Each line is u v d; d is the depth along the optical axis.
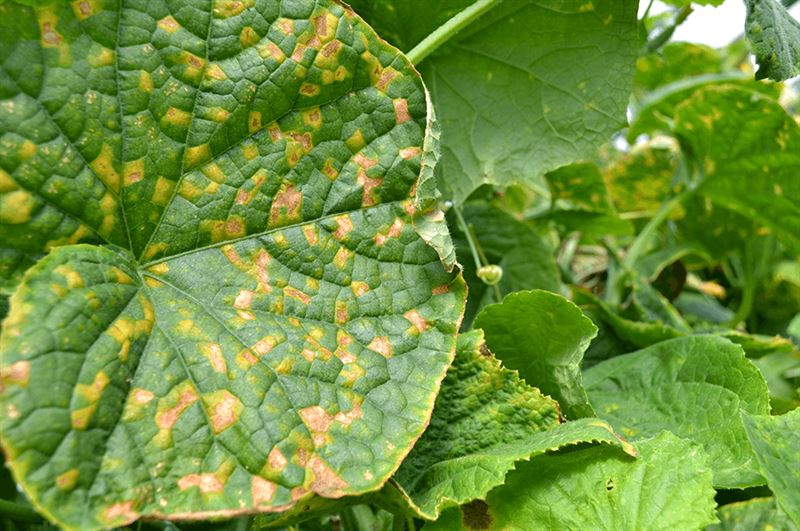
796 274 0.80
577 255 0.89
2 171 0.40
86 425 0.37
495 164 0.58
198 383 0.40
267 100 0.43
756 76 0.51
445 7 0.55
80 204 0.41
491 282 0.60
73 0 0.40
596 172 0.69
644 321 0.64
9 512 0.46
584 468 0.44
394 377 0.43
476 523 0.44
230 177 0.43
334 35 0.44
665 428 0.50
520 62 0.57
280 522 0.44
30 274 0.38
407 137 0.45
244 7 0.43
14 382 0.37
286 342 0.42
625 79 0.57
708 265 0.85
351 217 0.44
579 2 0.55
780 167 0.67
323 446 0.41
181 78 0.42
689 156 0.72
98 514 0.36
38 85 0.40
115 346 0.39
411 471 0.46
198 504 0.38
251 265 0.43
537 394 0.47
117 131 0.41
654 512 0.42
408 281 0.44
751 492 0.50
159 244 0.42
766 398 0.48
